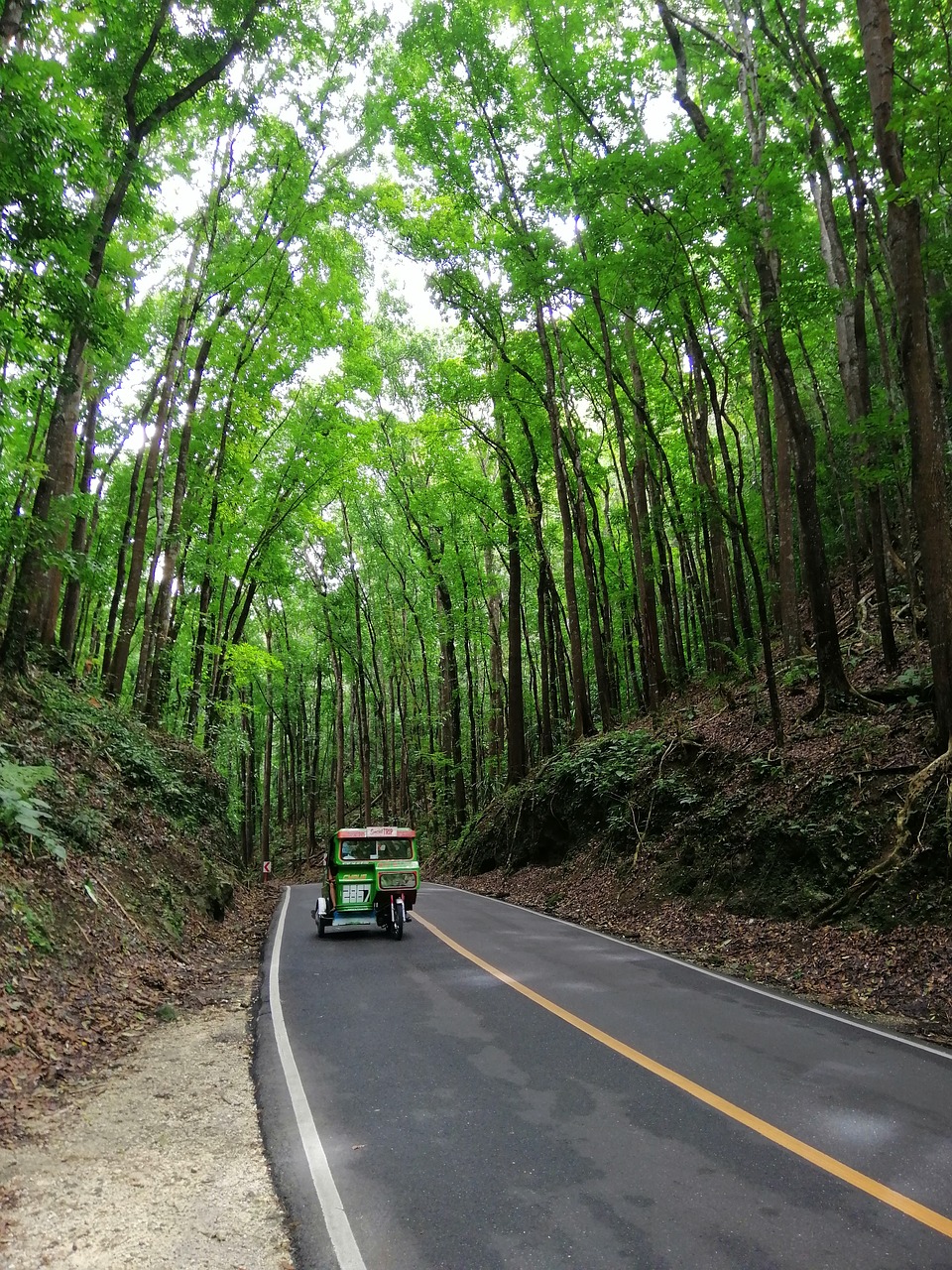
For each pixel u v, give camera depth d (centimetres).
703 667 2366
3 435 1166
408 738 4094
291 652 4256
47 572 1365
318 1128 479
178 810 1581
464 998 824
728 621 2019
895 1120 486
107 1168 427
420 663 3850
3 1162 430
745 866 1226
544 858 2081
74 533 1928
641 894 1419
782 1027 709
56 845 805
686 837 1418
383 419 3147
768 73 1324
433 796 3812
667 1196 389
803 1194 390
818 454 2022
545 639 2881
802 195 1382
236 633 2575
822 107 1277
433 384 2516
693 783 1526
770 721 1477
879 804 1074
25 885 816
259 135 1772
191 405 1959
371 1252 338
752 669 1814
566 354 2181
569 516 2200
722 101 1446
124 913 991
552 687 3003
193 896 1327
